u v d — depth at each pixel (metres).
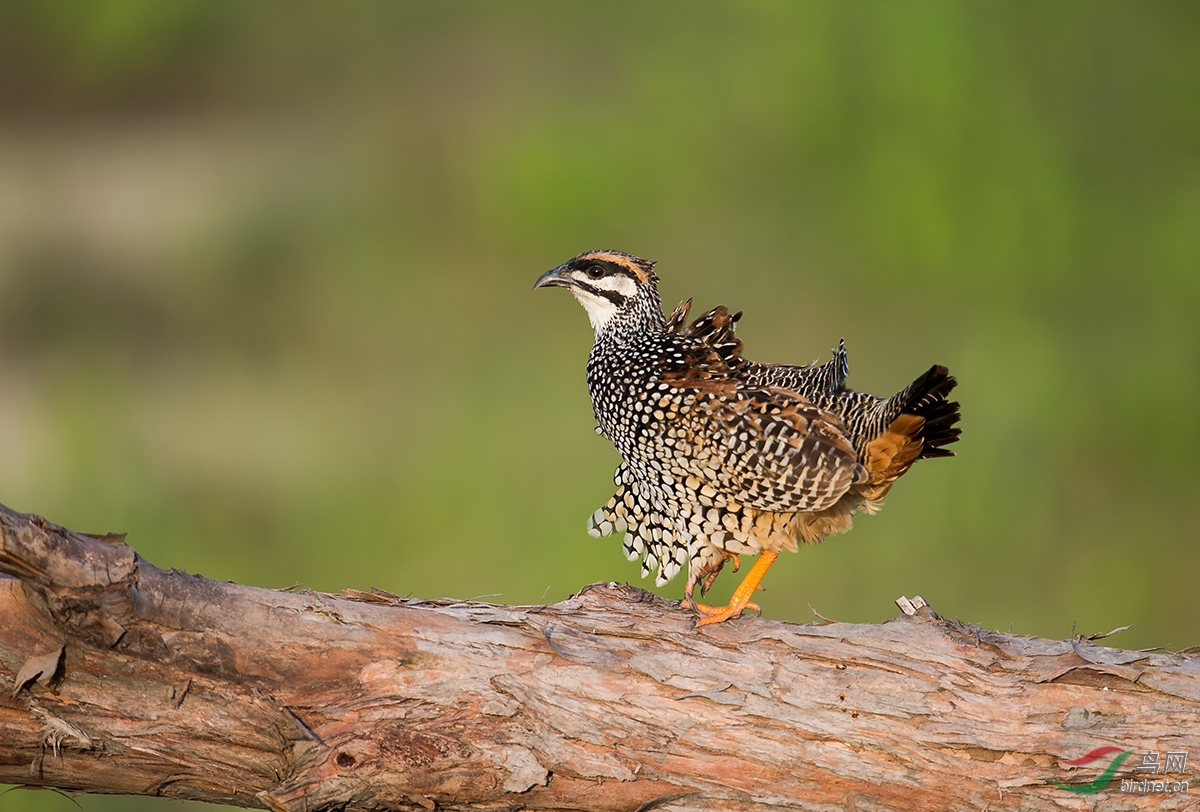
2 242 21.81
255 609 5.37
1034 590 13.41
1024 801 5.55
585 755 5.45
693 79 19.52
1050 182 17.64
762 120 18.89
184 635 5.23
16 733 5.16
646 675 5.57
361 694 5.39
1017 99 18.25
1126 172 19.05
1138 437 14.76
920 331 17.53
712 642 5.75
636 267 7.62
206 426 16.20
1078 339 16.86
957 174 17.62
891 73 17.94
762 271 18.56
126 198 23.48
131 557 5.11
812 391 6.96
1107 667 5.65
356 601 5.66
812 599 12.77
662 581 7.40
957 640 5.81
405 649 5.46
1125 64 19.33
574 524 13.18
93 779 5.33
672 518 7.14
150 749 5.23
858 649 5.75
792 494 6.60
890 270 17.70
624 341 7.36
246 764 5.33
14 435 15.95
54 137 26.06
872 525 13.29
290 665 5.35
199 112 26.48
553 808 5.51
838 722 5.55
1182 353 15.85
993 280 17.50
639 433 6.98
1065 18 18.73
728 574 12.45
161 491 14.24
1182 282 17.20
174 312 20.00
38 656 5.03
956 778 5.54
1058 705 5.59
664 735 5.50
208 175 23.89
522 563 13.09
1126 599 13.35
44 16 25.19
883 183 17.56
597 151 19.16
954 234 17.31
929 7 17.92
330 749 5.21
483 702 5.41
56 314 19.92
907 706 5.58
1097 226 17.97
